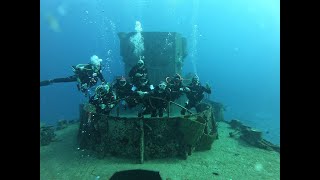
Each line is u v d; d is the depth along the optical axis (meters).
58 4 96.38
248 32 101.00
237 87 86.75
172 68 12.23
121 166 6.72
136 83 8.36
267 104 44.12
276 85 92.62
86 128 8.06
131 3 86.25
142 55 12.14
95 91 7.82
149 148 7.29
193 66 94.81
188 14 89.81
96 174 6.27
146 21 89.12
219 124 12.10
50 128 9.50
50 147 8.35
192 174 6.43
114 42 89.12
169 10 88.31
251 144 9.15
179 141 7.45
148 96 7.62
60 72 102.44
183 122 7.23
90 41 100.44
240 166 7.10
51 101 45.75
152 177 6.55
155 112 7.80
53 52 102.81
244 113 31.47
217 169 6.82
